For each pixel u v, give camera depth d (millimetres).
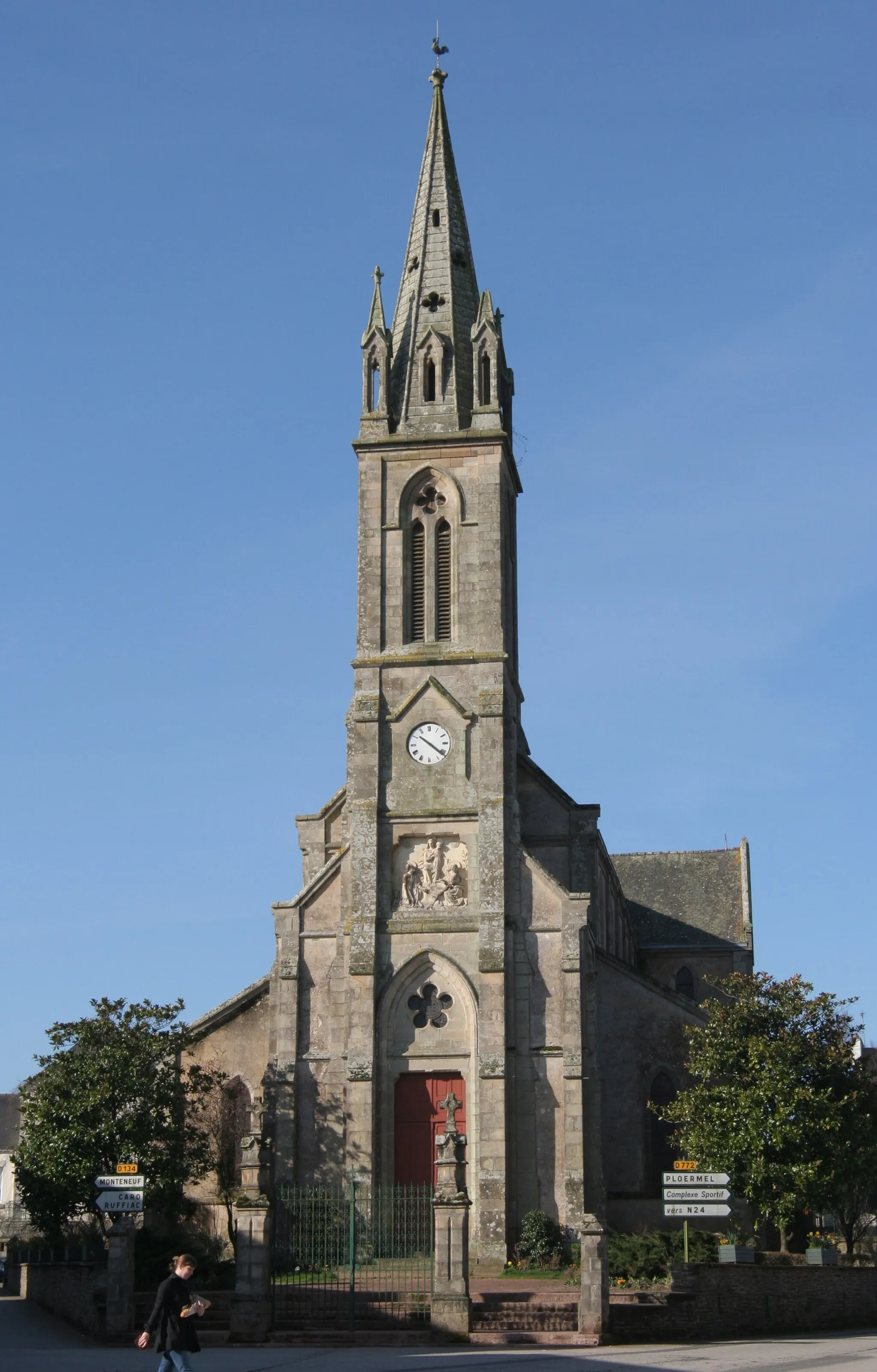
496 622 65562
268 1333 44125
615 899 77750
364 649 65875
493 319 69125
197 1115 60688
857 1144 57094
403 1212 55125
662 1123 64875
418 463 67750
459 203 73688
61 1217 58375
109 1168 56500
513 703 67312
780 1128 55688
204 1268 51938
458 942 61781
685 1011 65938
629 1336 44781
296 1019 62125
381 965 61875
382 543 67125
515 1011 61125
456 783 63750
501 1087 59188
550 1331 44406
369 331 69375
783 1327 49781
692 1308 45469
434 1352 41000
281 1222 52094
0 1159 101625
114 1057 57719
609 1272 49750
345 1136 60125
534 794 67688
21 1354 40469
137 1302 47156
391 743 64625
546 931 61875
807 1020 59562
